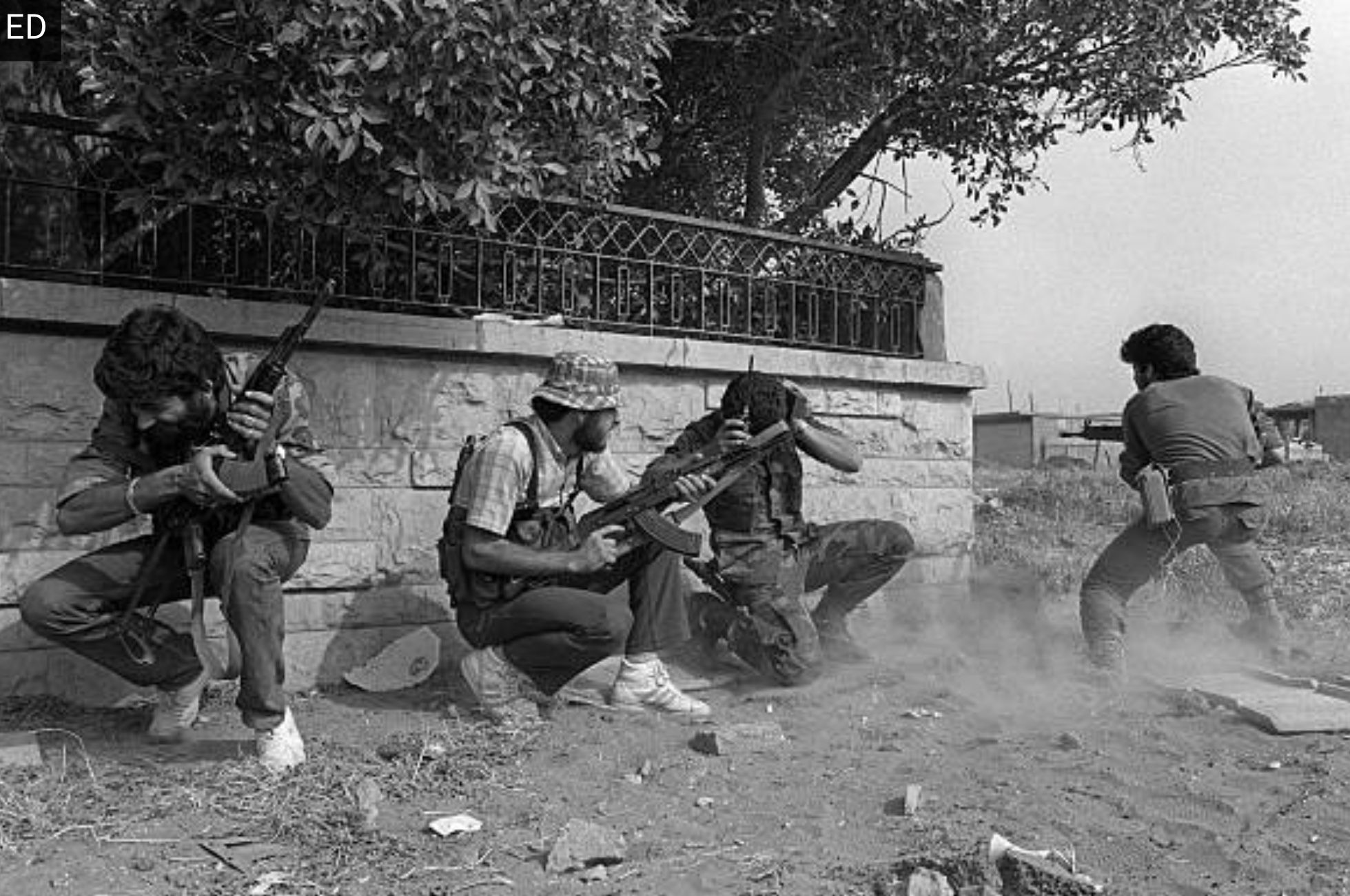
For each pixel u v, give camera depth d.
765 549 5.39
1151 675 5.62
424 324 5.51
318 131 4.46
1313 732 4.62
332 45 4.49
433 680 5.44
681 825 3.58
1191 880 3.23
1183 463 5.67
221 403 3.94
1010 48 8.77
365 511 5.43
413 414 5.57
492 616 4.62
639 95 5.38
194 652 4.27
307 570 5.24
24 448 4.73
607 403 4.67
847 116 9.77
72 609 3.95
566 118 5.30
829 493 6.95
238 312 5.10
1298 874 3.28
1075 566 8.77
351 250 5.65
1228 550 5.91
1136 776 4.10
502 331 5.73
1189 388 5.85
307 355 5.30
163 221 5.16
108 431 3.99
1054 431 28.61
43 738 4.32
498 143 4.86
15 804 3.52
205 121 4.92
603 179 5.58
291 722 4.08
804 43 8.62
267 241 5.40
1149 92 8.88
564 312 6.24
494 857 3.32
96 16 4.77
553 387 4.67
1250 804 3.82
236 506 3.99
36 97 5.51
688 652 5.84
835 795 3.88
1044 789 3.95
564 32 5.02
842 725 4.77
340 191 4.95
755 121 9.48
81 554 4.84
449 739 4.42
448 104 4.68
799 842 3.46
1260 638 6.00
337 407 5.38
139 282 5.09
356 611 5.41
